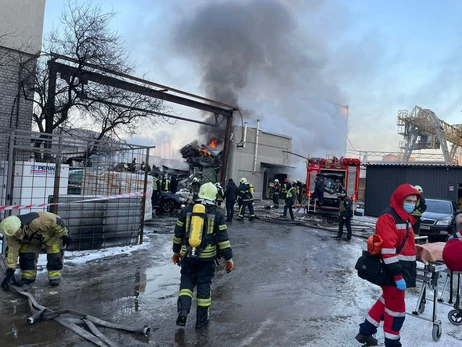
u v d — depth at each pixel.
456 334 4.43
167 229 11.26
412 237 3.73
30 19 11.02
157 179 15.48
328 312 5.05
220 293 5.61
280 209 21.17
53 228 5.23
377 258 3.71
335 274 7.15
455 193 18.39
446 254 4.18
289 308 5.12
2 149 8.96
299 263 7.89
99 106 12.45
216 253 4.23
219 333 4.15
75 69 11.30
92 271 6.27
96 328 3.96
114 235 8.00
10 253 4.99
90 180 8.70
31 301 4.54
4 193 7.73
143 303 4.95
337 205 18.72
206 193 4.27
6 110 10.76
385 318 3.75
